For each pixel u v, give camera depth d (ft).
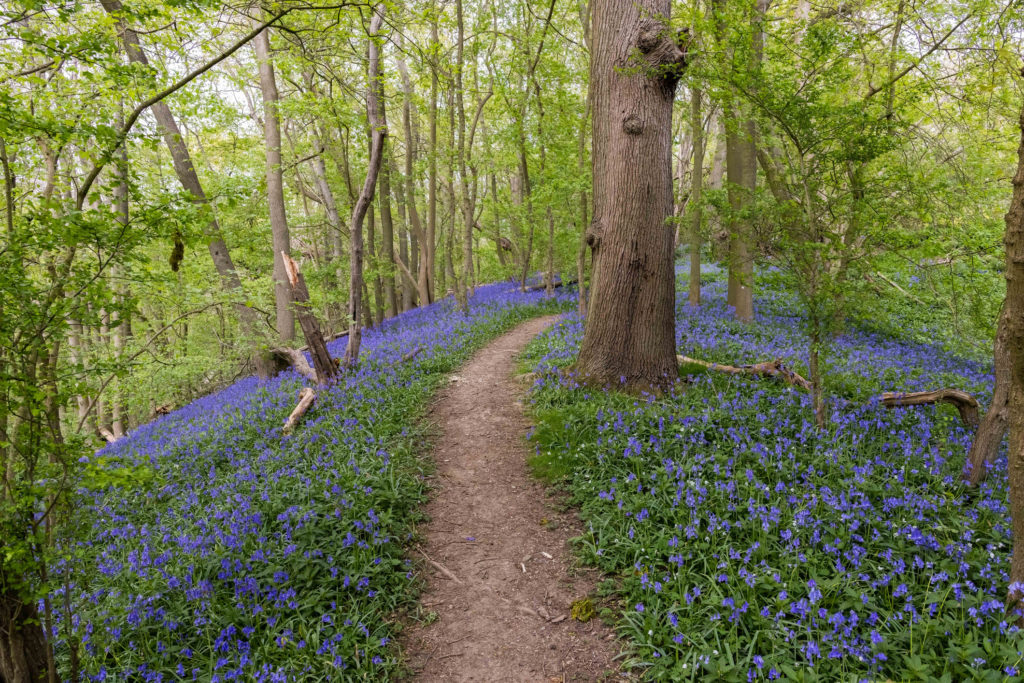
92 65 13.03
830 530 15.53
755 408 23.93
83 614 14.28
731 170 43.06
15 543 9.92
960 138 38.70
